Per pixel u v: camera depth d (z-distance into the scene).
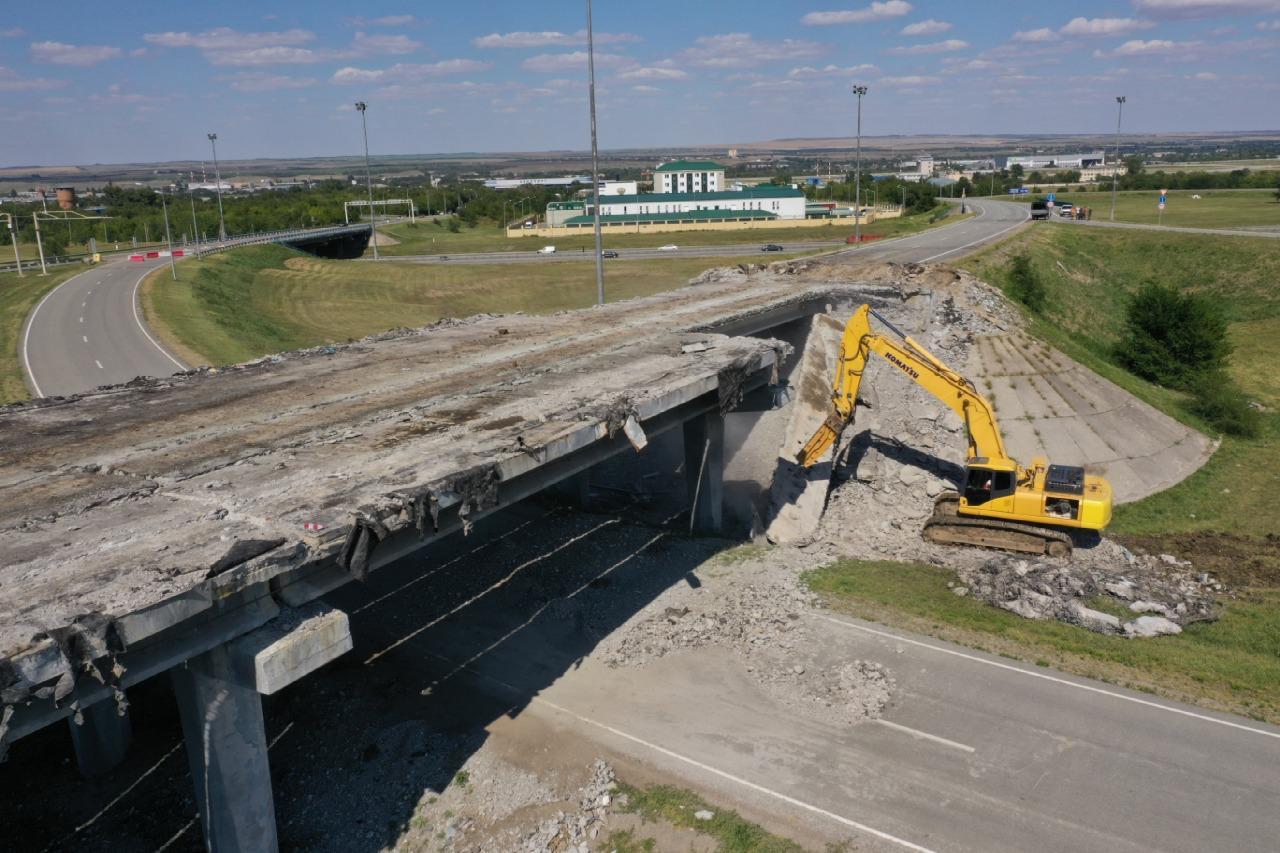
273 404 26.52
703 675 24.14
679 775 20.20
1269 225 97.25
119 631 13.40
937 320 47.44
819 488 35.09
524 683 23.98
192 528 17.12
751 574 30.25
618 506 37.09
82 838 18.73
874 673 23.78
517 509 36.56
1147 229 87.69
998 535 31.95
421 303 83.06
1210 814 18.62
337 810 19.55
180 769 20.83
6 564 15.59
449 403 26.12
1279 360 60.22
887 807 19.05
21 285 81.56
